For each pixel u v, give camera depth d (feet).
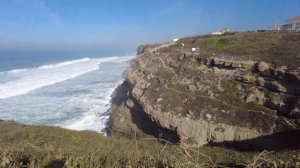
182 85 100.78
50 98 137.18
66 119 106.93
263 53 102.89
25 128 61.26
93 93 147.43
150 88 105.19
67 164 17.71
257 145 72.90
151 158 19.13
